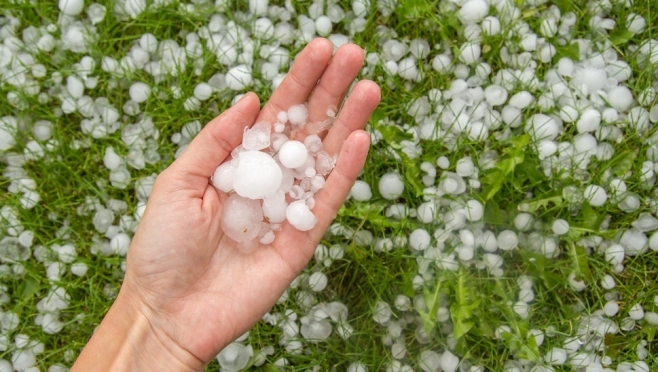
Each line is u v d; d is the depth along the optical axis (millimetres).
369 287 504
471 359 496
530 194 510
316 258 504
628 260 507
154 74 526
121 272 512
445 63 518
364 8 522
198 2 528
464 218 498
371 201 505
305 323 500
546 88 513
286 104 445
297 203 421
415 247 495
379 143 511
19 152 523
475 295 492
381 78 519
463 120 507
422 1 513
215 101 524
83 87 524
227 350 489
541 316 503
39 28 530
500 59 521
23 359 504
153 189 414
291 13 533
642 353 498
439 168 512
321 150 442
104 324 425
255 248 426
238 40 518
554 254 503
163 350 416
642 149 506
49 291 507
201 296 415
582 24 524
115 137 518
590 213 499
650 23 515
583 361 492
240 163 415
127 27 529
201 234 405
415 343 504
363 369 496
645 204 504
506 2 513
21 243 514
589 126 504
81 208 521
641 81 515
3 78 525
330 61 433
